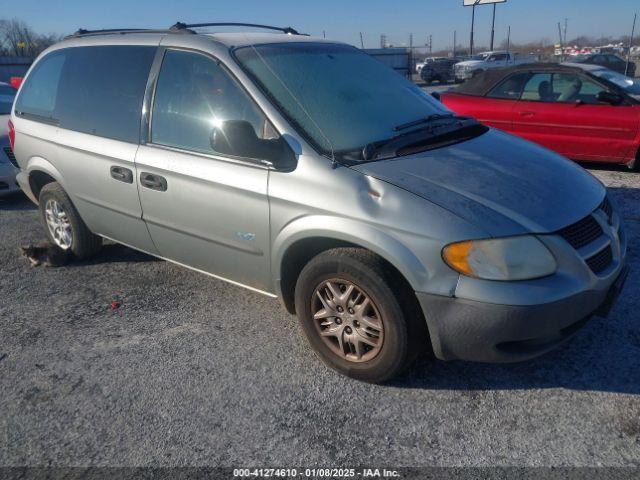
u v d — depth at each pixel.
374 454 2.46
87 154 3.96
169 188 3.43
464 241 2.47
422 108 3.64
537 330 2.51
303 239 2.90
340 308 2.88
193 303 3.94
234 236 3.21
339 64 3.64
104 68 3.95
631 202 5.64
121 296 4.11
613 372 2.92
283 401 2.84
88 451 2.55
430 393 2.84
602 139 6.64
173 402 2.86
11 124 4.84
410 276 2.55
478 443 2.49
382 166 2.81
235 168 3.11
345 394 2.87
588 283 2.58
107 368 3.19
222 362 3.20
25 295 4.20
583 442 2.46
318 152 2.88
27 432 2.70
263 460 2.45
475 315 2.49
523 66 7.25
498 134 3.59
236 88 3.18
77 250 4.60
